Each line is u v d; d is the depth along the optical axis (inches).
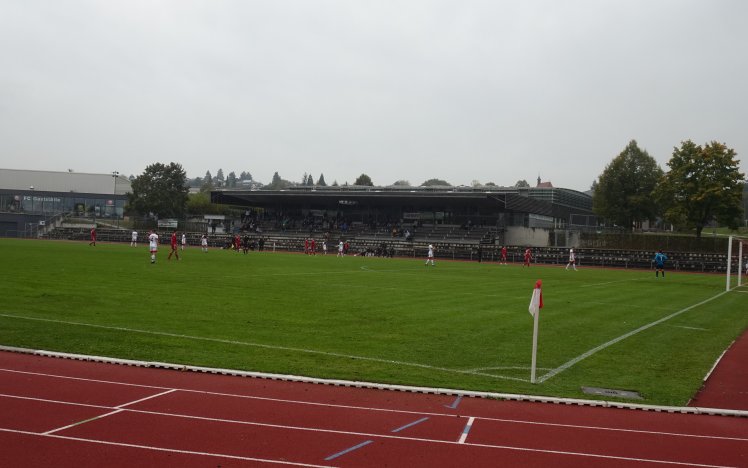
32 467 249.9
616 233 2650.1
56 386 369.4
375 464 265.0
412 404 358.6
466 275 1541.6
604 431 320.5
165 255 1961.1
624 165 3186.5
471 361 479.8
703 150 2492.6
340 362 455.5
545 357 504.4
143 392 363.3
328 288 1034.1
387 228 3437.5
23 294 759.1
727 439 313.6
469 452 283.3
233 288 965.2
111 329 546.6
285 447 282.0
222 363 439.2
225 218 3727.9
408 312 751.7
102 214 4170.8
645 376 449.1
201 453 271.4
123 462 258.4
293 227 3617.1
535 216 3307.1
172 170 3858.3
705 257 2299.5
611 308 871.1
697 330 687.1
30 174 4355.3
